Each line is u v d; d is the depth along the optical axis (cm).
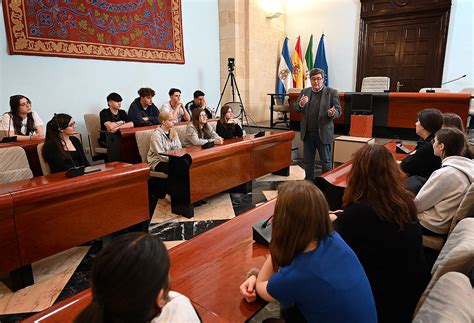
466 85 598
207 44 621
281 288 83
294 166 499
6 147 267
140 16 494
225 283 108
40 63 404
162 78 548
